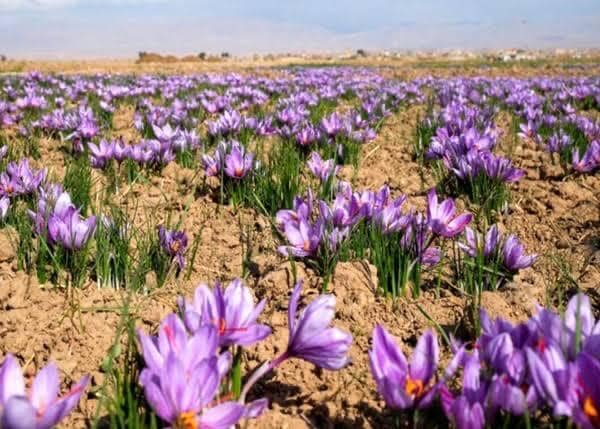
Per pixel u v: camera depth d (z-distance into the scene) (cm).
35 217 62
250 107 223
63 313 56
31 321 55
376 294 60
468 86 318
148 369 30
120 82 353
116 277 62
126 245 63
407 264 59
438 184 100
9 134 153
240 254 73
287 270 62
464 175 92
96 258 61
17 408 25
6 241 67
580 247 75
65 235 59
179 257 64
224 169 89
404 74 579
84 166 94
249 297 37
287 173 87
